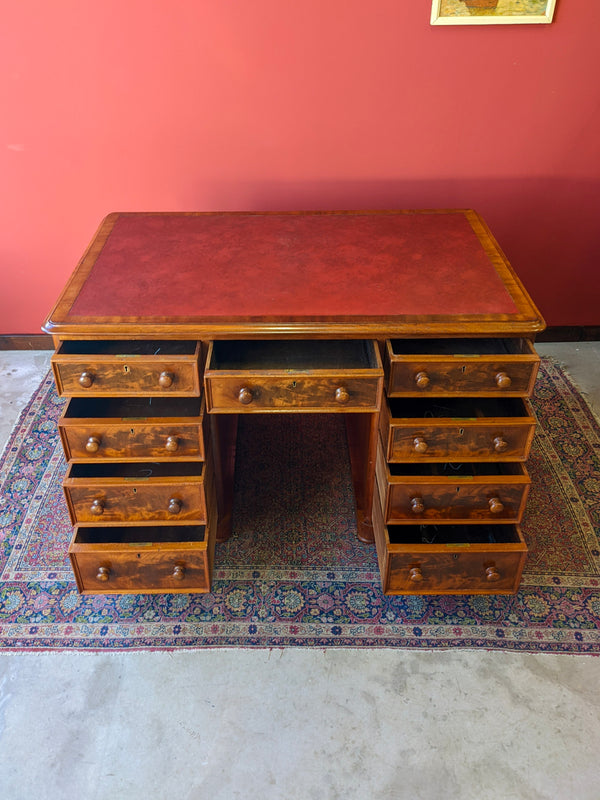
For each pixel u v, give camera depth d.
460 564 1.73
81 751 1.54
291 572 1.94
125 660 1.72
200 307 1.64
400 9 2.07
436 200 2.46
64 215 2.46
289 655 1.73
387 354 1.63
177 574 1.73
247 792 1.46
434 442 1.66
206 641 1.76
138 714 1.61
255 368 1.69
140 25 2.09
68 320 1.60
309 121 2.27
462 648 1.74
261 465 2.28
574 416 2.46
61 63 2.16
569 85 2.22
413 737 1.56
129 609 1.84
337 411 1.64
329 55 2.15
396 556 1.71
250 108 2.25
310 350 1.76
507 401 1.81
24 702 1.63
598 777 1.48
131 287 1.73
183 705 1.62
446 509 1.73
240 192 2.42
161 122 2.27
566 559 1.97
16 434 2.40
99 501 1.70
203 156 2.34
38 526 2.08
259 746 1.54
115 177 2.38
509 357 1.57
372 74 2.19
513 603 1.85
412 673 1.69
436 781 1.48
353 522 2.09
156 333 1.58
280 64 2.16
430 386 1.62
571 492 2.17
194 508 1.73
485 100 2.24
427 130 2.30
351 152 2.34
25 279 2.61
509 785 1.47
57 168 2.36
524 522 2.08
